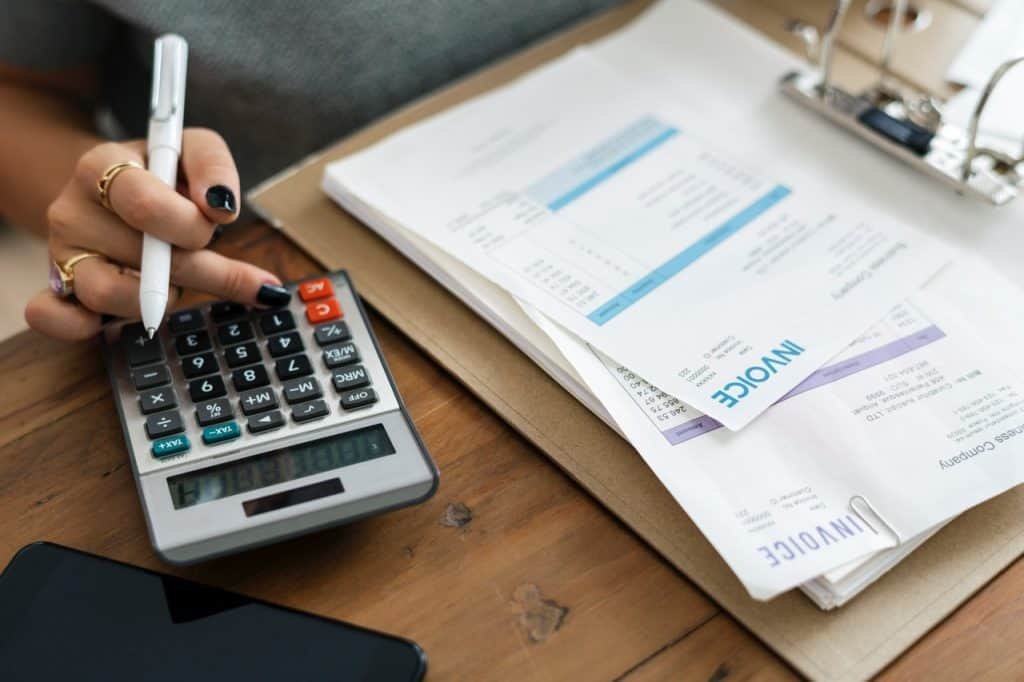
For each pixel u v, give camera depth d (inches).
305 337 20.5
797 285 21.2
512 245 22.3
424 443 19.1
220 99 30.6
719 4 29.5
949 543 17.4
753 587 16.2
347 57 30.5
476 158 24.7
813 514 17.4
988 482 17.7
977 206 22.7
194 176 21.6
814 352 19.9
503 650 16.6
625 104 26.0
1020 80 25.6
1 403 20.5
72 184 21.6
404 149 25.0
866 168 23.9
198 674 15.9
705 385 19.3
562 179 24.0
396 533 18.2
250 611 16.6
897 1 25.0
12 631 16.6
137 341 20.3
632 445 18.8
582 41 28.5
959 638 16.3
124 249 20.9
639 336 20.3
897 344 20.0
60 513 18.7
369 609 17.2
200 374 19.6
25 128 29.8
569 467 18.8
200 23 28.4
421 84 32.0
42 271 41.1
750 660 16.3
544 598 17.2
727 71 26.7
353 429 18.9
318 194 24.5
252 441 18.7
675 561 17.4
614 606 17.1
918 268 21.4
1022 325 20.3
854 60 27.1
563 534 18.1
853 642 16.3
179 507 17.7
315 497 17.8
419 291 22.2
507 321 20.9
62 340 21.1
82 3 29.9
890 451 18.2
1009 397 18.9
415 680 15.8
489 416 20.0
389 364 21.0
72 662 16.1
